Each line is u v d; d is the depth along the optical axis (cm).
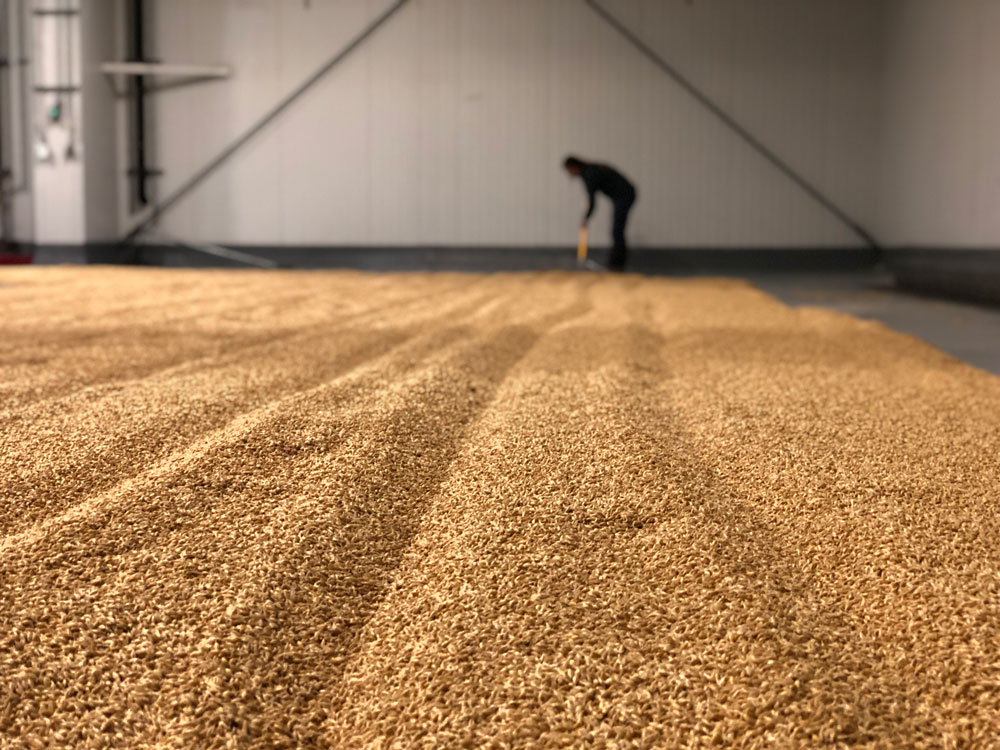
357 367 226
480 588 94
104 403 173
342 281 580
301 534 105
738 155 959
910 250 884
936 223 830
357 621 89
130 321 321
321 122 957
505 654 81
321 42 947
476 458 141
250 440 142
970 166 766
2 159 890
